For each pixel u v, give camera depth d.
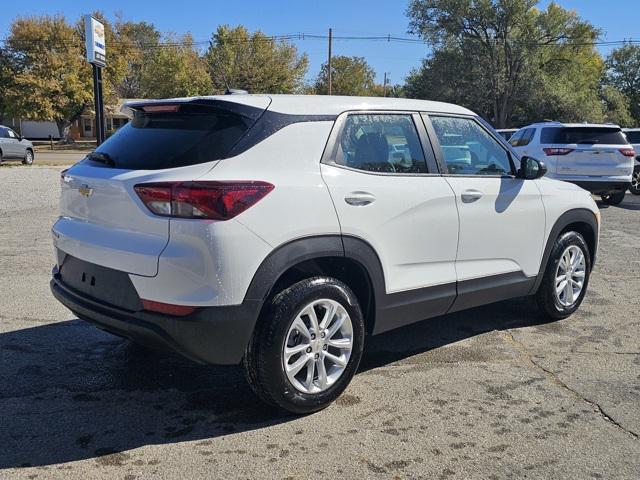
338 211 3.54
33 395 3.86
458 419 3.62
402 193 3.91
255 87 59.69
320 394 3.63
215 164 3.25
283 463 3.12
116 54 54.28
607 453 3.27
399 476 3.02
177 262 3.12
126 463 3.10
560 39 46.41
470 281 4.47
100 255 3.45
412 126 4.20
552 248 5.20
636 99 71.81
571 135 12.62
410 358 4.60
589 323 5.48
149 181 3.22
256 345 3.37
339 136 3.73
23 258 7.54
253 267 3.21
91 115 57.22
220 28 60.06
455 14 45.25
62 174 4.03
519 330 5.27
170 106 3.60
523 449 3.30
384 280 3.87
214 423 3.55
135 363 4.41
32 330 5.02
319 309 3.62
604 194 13.30
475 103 48.44
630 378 4.26
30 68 49.78
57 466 3.06
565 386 4.11
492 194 4.54
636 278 7.16
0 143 24.16
